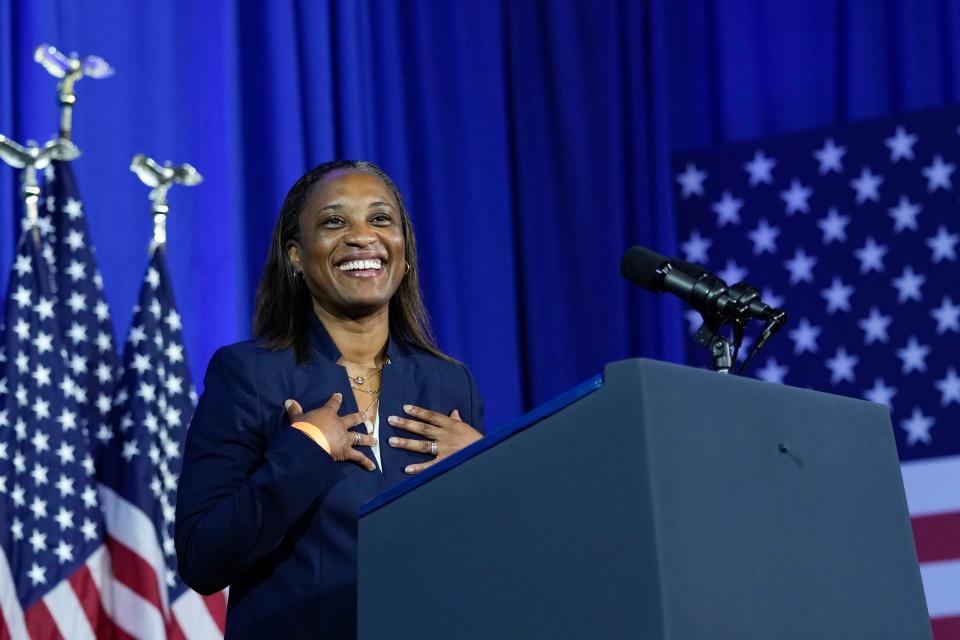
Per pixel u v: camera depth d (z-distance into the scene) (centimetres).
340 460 407
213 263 1016
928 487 1047
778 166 1127
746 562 284
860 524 319
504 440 297
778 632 285
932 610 1021
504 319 1122
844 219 1104
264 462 425
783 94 1156
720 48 1171
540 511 288
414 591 308
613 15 1163
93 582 841
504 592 290
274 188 1054
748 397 300
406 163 1130
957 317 1071
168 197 1007
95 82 991
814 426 316
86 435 873
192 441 430
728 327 1111
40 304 870
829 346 1089
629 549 271
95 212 975
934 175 1089
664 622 263
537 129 1171
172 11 1037
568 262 1142
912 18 1119
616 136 1145
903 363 1073
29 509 834
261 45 1077
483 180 1145
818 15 1157
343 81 1101
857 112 1129
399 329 496
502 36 1180
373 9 1145
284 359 445
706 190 1140
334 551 407
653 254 490
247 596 411
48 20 955
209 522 393
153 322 907
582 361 1126
